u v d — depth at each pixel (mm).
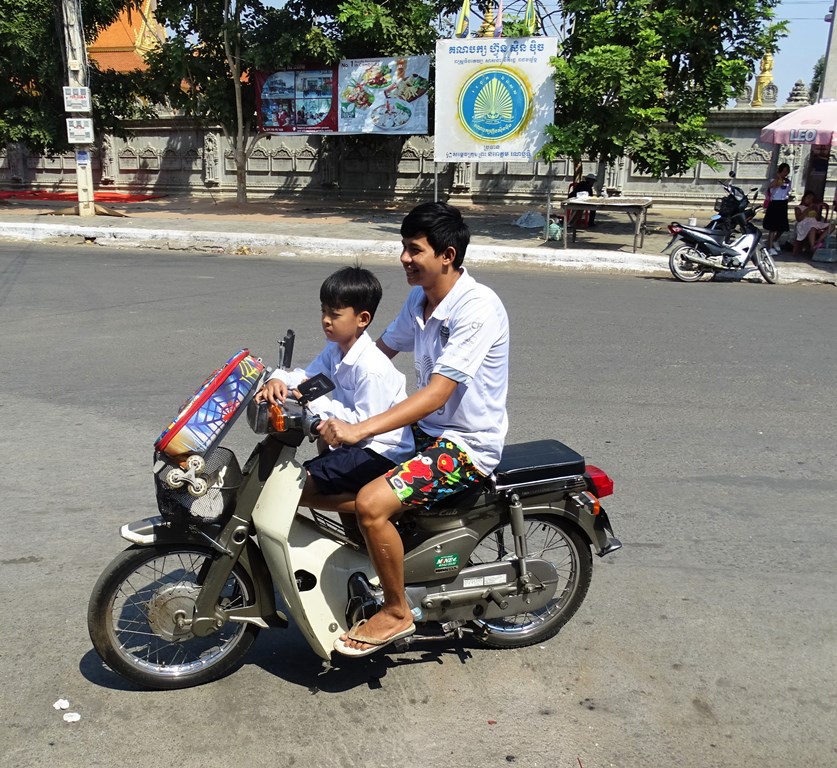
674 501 4488
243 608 2910
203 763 2529
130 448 5062
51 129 19844
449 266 2734
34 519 4121
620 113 13258
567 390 6352
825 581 3717
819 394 6383
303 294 9914
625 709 2848
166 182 24672
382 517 2672
